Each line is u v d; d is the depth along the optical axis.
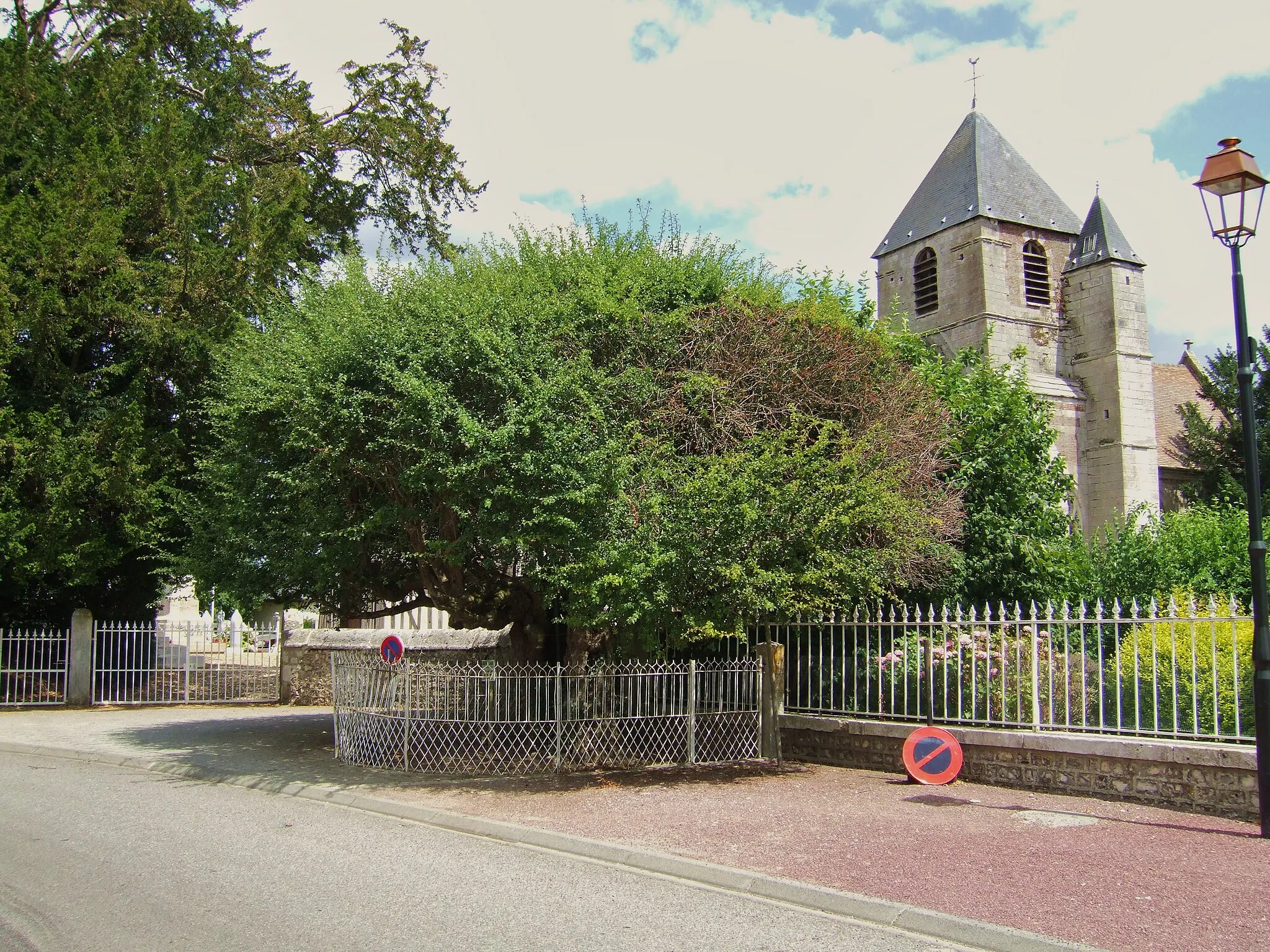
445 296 11.41
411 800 10.02
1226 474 32.88
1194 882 6.74
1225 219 8.75
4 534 16.94
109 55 20.36
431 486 10.70
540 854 8.02
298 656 20.92
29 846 8.00
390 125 23.23
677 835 8.32
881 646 11.91
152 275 18.95
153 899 6.52
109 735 15.30
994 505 15.57
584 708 11.91
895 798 9.99
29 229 17.14
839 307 14.16
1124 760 9.50
